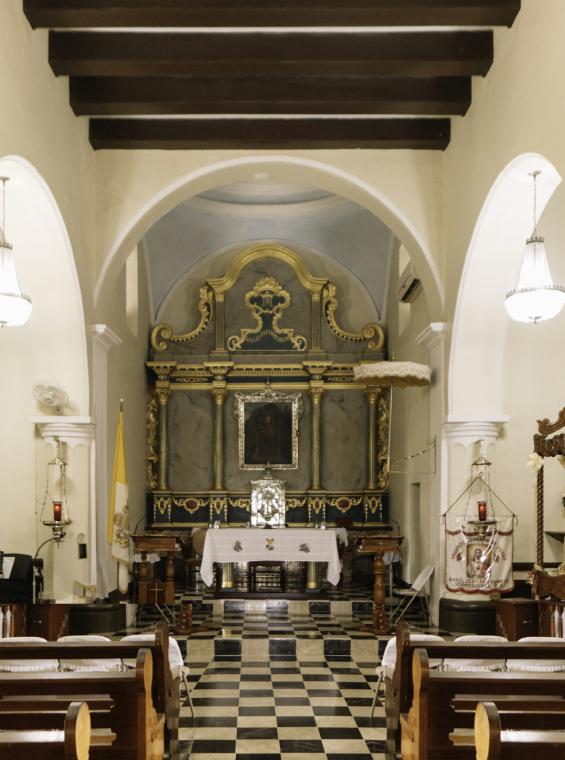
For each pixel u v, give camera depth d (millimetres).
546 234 10008
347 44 8070
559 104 6117
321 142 9812
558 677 4383
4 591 8961
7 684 4367
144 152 10062
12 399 9922
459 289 9266
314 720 6676
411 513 13047
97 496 10180
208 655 9266
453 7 7129
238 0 7109
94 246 9969
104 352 10633
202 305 15852
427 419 11438
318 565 13391
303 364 15500
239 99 8906
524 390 10125
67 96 8766
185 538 13688
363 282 15992
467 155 8977
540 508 8242
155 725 4781
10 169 7355
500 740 3146
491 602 9453
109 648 5094
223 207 15367
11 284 7219
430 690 4363
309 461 15609
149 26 7461
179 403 15742
